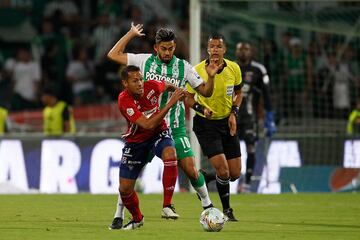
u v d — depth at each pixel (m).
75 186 53.19
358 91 64.75
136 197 29.75
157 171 52.75
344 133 59.34
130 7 79.62
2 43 80.44
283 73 63.50
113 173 53.09
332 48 65.00
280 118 62.81
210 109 33.78
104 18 79.62
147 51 76.00
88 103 75.81
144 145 29.08
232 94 33.94
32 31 81.31
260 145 53.00
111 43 78.62
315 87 64.31
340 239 27.53
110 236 27.91
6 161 53.50
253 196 48.44
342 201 44.97
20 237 27.80
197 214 36.97
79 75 76.69
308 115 63.56
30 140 53.69
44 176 53.38
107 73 77.00
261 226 31.80
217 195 48.53
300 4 58.66
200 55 56.47
